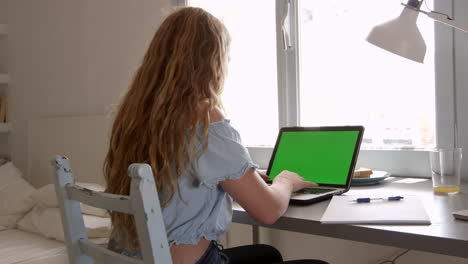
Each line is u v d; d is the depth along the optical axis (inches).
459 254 33.4
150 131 41.4
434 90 66.1
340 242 78.4
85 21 110.7
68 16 115.1
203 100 41.6
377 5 71.7
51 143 114.8
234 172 39.9
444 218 40.0
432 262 69.6
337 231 39.8
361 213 41.8
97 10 108.0
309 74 80.7
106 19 106.0
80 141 106.0
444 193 52.6
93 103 109.4
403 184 61.3
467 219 38.6
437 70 65.1
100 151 101.0
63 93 117.2
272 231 86.4
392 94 71.1
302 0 80.7
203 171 39.9
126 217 41.3
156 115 40.6
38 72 123.8
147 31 97.5
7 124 130.3
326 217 41.3
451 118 64.1
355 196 51.0
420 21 66.9
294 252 83.9
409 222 38.2
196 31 43.0
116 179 43.3
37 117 124.5
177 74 41.3
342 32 76.1
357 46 74.4
